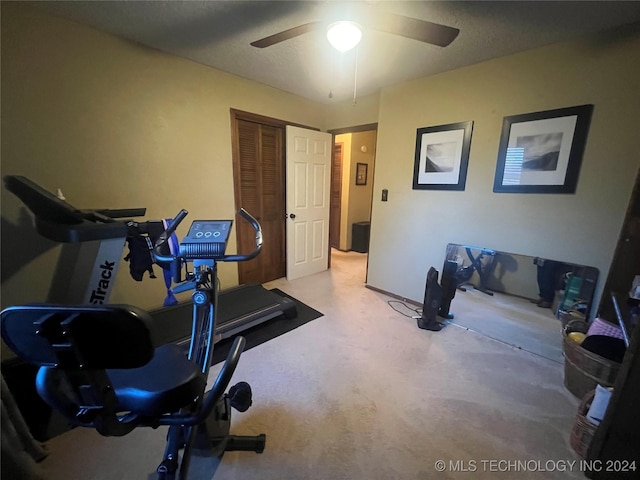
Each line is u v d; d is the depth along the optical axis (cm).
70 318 57
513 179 213
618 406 111
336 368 189
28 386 137
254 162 301
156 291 241
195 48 211
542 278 206
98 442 133
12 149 165
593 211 185
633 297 147
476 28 171
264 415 150
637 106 164
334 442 135
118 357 64
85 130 190
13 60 160
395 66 230
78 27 178
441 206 257
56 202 118
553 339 201
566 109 186
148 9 162
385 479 119
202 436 110
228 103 263
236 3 156
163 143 228
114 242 147
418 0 146
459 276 247
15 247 171
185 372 89
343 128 345
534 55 195
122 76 200
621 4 144
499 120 215
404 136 273
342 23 133
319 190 365
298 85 286
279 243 351
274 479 118
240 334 227
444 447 133
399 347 214
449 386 173
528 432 141
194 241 108
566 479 119
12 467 104
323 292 321
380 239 311
